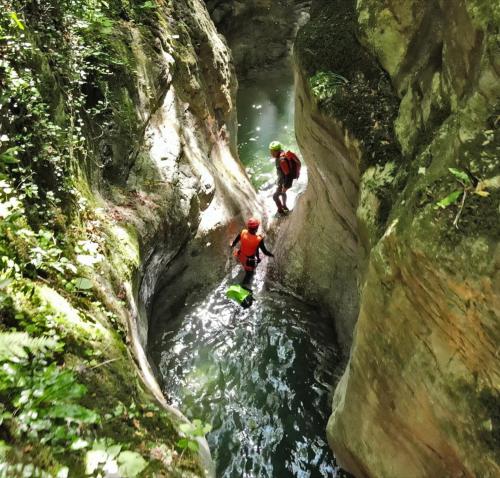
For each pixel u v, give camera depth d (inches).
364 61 185.0
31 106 151.5
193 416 206.7
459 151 107.7
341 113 181.3
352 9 202.4
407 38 161.3
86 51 204.4
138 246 203.2
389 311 125.5
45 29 184.7
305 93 207.5
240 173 357.7
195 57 310.5
